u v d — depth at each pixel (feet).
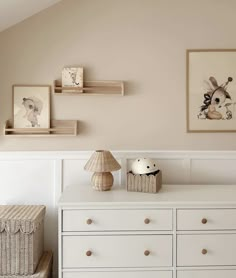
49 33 9.05
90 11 9.09
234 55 9.12
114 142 9.21
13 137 9.08
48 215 9.18
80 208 7.36
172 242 7.45
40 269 7.77
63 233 7.38
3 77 9.02
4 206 8.54
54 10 9.04
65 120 9.13
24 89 9.04
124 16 9.12
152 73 9.18
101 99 9.17
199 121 9.21
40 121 9.06
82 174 9.18
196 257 7.48
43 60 9.05
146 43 9.14
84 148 9.19
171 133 9.23
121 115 9.20
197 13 9.14
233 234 7.49
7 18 8.54
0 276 7.48
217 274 7.50
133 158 9.17
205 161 9.27
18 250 7.48
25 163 9.10
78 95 9.11
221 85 9.14
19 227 7.41
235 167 9.29
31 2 8.27
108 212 7.39
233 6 9.15
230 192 8.18
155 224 7.43
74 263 7.40
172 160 9.24
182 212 7.43
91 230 7.40
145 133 9.23
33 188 9.13
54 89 8.86
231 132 9.23
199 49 9.12
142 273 7.46
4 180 9.10
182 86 9.20
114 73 9.15
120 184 9.16
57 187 9.13
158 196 7.79
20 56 9.02
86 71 9.12
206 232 7.47
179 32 9.15
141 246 7.43
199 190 8.38
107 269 7.43
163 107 9.21
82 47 9.10
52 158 9.09
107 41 9.12
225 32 9.16
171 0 9.12
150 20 9.12
